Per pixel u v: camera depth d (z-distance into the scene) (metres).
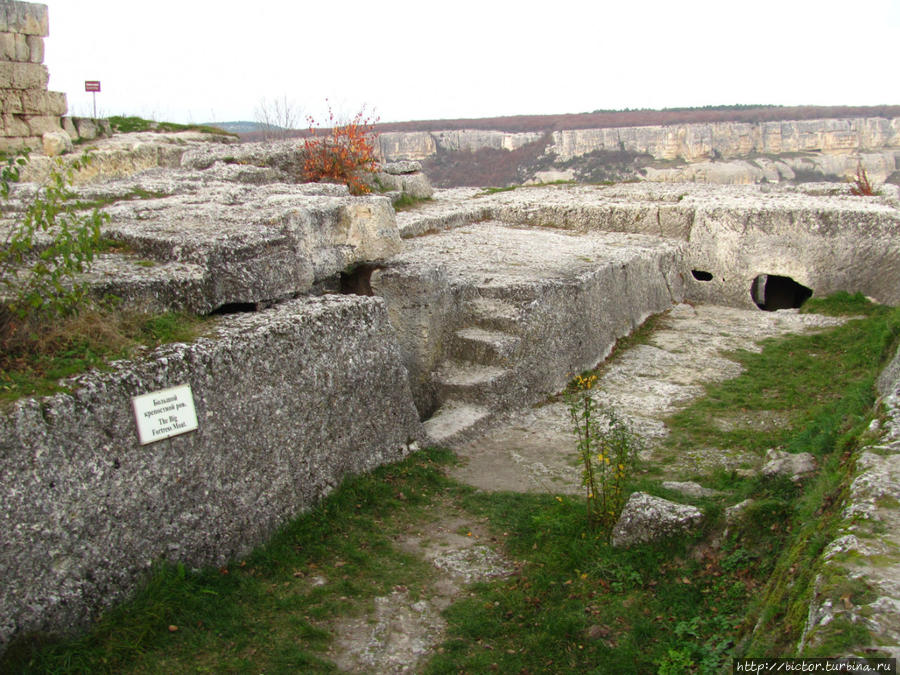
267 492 4.89
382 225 7.36
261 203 7.34
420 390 7.71
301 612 4.28
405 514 5.52
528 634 4.11
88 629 3.77
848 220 11.22
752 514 4.59
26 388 3.74
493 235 12.18
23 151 12.45
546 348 8.41
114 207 7.21
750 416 7.50
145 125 18.08
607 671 3.71
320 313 5.53
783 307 14.12
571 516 5.23
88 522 3.80
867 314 10.78
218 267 5.39
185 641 3.89
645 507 4.82
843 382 8.05
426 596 4.54
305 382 5.26
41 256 4.38
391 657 3.98
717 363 9.28
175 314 5.05
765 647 3.08
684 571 4.48
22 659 3.47
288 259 5.90
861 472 3.90
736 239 12.13
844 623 2.67
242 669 3.73
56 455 3.68
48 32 14.32
